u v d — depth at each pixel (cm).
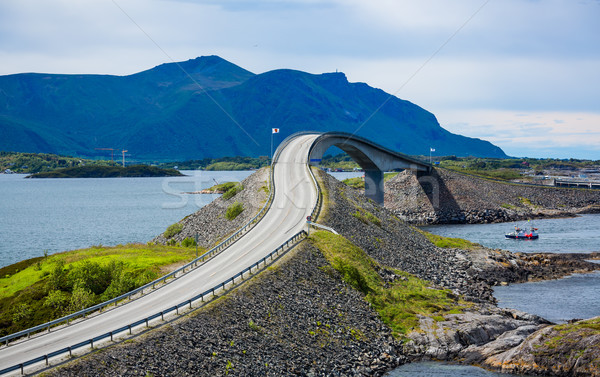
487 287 9062
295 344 5253
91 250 9550
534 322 6706
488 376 5416
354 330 6012
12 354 4262
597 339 5431
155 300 5659
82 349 4238
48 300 6894
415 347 5984
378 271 8081
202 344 4672
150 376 4059
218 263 7119
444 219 19788
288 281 6500
